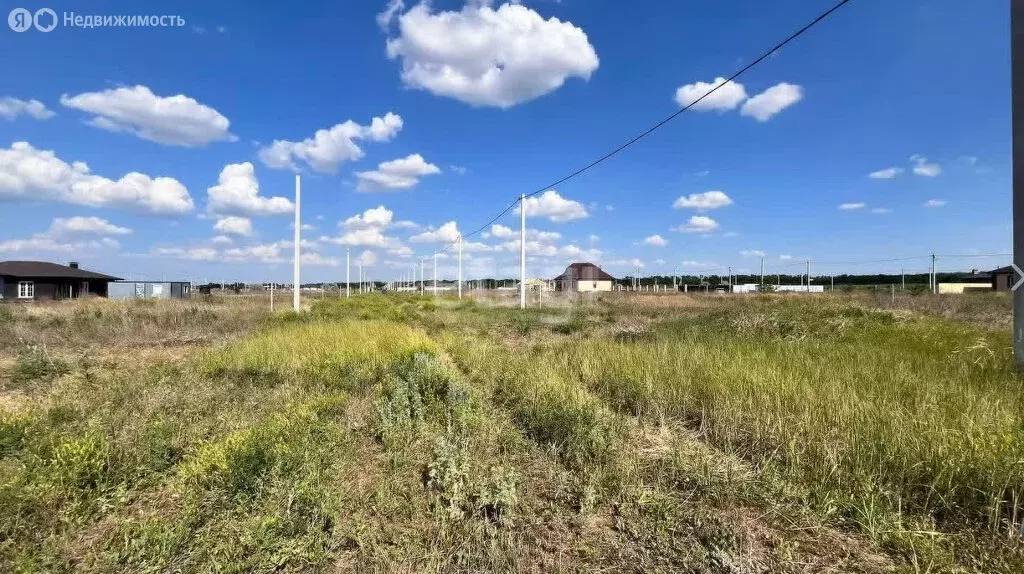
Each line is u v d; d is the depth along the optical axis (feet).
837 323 38.09
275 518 10.17
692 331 40.40
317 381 24.94
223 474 12.20
